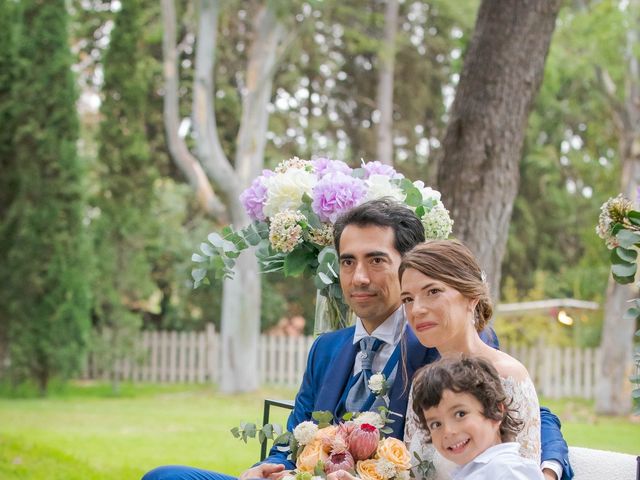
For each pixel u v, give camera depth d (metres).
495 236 6.07
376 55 22.91
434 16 22.33
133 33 17.30
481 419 2.72
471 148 6.04
